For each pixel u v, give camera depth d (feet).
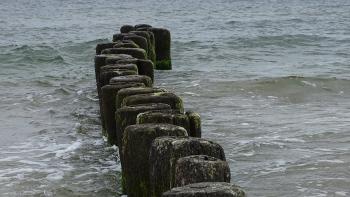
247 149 49.52
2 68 107.34
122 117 37.47
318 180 41.91
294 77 83.10
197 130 35.01
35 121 61.82
